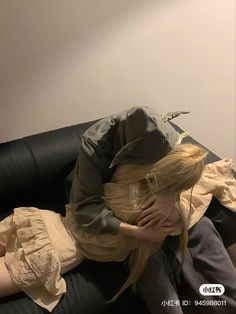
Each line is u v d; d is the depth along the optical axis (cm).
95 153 126
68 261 125
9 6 158
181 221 127
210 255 130
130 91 186
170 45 184
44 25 165
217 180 140
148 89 188
